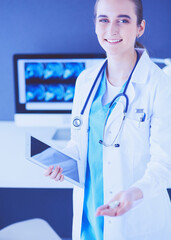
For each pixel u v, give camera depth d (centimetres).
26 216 211
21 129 189
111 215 74
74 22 187
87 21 186
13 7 186
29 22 188
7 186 134
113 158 100
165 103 94
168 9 181
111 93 106
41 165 103
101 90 110
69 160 110
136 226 101
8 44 192
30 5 185
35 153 104
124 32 91
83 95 114
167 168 89
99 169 105
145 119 98
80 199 112
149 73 101
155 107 96
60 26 188
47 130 187
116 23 90
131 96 100
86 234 116
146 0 180
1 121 206
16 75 171
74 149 115
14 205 209
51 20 187
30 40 191
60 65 169
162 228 103
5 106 204
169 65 187
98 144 105
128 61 101
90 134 107
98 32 95
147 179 86
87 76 118
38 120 176
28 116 175
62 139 171
